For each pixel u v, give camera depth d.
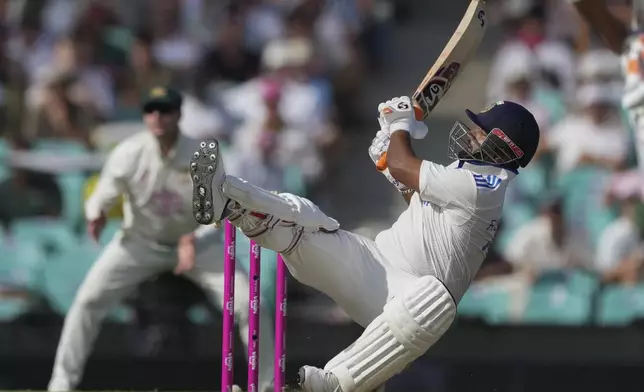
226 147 34.16
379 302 15.95
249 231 15.80
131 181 23.20
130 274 23.69
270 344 22.17
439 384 30.78
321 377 15.77
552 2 38.16
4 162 31.56
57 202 31.53
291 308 30.75
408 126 16.19
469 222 15.86
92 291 23.62
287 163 34.19
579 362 31.12
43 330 30.56
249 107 35.06
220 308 23.66
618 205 32.31
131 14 39.03
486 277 31.88
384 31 42.78
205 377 29.83
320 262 15.98
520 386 31.09
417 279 15.91
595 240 32.19
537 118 35.22
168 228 23.48
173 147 23.08
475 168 15.98
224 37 38.25
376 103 40.62
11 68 36.59
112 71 37.09
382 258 16.14
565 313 31.27
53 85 35.62
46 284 30.55
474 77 41.97
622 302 31.33
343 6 40.59
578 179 33.00
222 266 23.12
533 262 31.77
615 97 34.22
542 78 36.75
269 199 15.52
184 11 39.22
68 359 23.64
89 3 38.72
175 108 22.97
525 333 31.33
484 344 31.14
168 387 29.91
